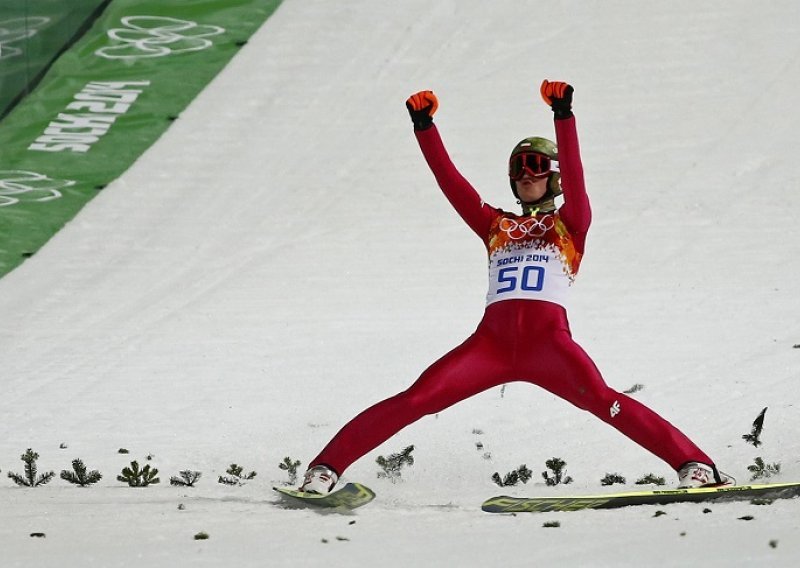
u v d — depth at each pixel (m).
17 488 27.58
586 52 87.75
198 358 50.19
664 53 86.06
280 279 61.94
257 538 18.45
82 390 46.50
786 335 46.81
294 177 77.12
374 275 61.44
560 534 18.14
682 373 42.59
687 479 22.41
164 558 16.86
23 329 57.00
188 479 30.23
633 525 18.89
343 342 50.97
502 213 24.72
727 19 89.12
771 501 21.34
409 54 91.50
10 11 91.56
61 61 92.62
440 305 56.16
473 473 31.44
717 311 51.09
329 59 92.12
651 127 77.31
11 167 79.81
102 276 64.94
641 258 60.00
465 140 78.56
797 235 61.44
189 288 61.91
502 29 92.81
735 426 34.94
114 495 25.73
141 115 86.38
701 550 16.36
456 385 23.52
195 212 73.25
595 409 23.20
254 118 85.31
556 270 23.84
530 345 23.55
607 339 48.00
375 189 74.31
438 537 18.22
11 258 67.94
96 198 75.56
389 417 23.25
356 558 16.66
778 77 81.31
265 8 99.94
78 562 16.73
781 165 70.56
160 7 99.62
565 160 23.17
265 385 45.41
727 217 64.69
